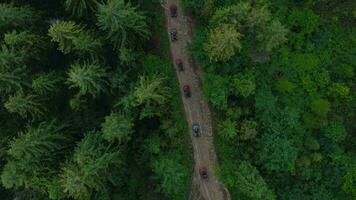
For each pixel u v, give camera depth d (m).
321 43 65.12
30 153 54.19
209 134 63.09
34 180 55.47
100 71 55.78
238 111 60.91
